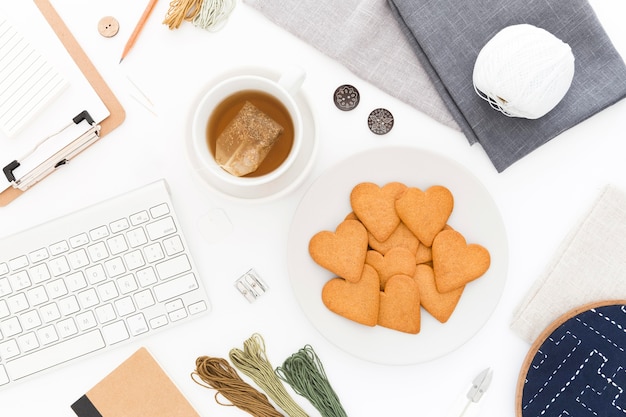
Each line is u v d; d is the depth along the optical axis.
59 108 0.70
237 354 0.71
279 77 0.66
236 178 0.64
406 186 0.70
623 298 0.70
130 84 0.71
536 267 0.72
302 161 0.69
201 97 0.66
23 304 0.70
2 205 0.71
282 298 0.72
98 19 0.71
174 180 0.72
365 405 0.73
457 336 0.70
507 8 0.69
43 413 0.73
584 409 0.69
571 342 0.69
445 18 0.69
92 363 0.72
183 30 0.71
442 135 0.72
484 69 0.64
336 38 0.70
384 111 0.71
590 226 0.71
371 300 0.69
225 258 0.72
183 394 0.72
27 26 0.70
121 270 0.70
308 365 0.72
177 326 0.72
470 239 0.70
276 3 0.70
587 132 0.72
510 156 0.70
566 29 0.69
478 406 0.72
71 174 0.71
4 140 0.69
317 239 0.69
